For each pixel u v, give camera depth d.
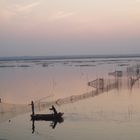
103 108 50.19
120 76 94.06
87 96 63.56
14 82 97.81
